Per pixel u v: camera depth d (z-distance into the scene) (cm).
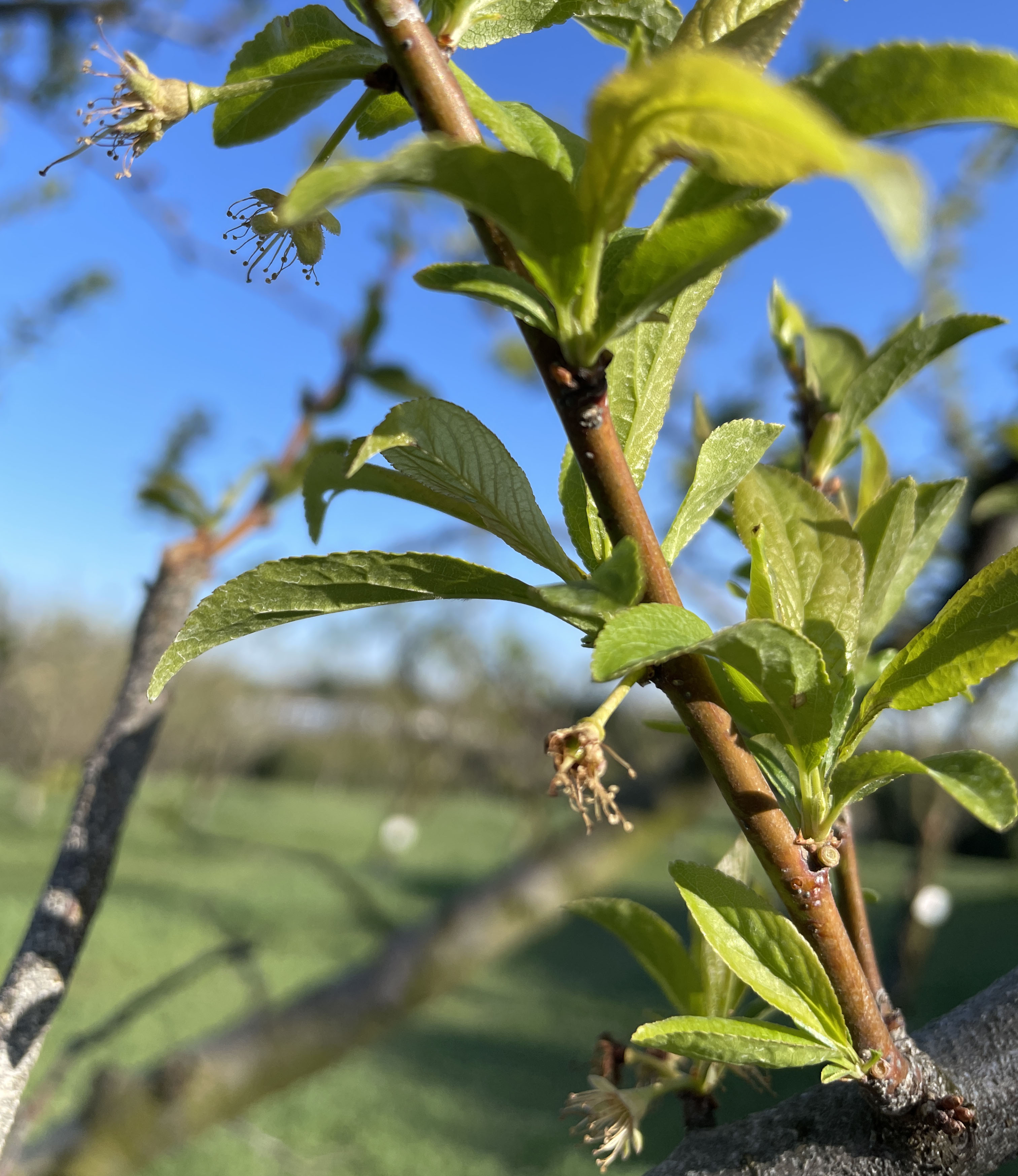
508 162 10
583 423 12
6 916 266
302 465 31
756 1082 18
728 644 12
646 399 15
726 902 14
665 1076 18
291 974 227
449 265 12
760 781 13
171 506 29
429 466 14
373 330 37
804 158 9
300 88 15
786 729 13
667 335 15
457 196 11
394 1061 201
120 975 224
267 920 282
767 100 9
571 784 12
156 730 20
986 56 10
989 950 259
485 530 16
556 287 12
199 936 263
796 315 25
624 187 11
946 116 11
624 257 13
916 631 27
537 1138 164
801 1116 15
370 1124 166
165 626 22
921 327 20
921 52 10
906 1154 14
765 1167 14
